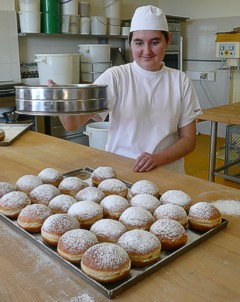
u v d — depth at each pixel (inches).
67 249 28.5
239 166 137.6
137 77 60.6
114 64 167.3
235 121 96.4
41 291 25.8
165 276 27.6
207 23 185.3
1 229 34.7
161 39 57.0
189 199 38.0
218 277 27.5
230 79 181.2
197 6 187.9
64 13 144.3
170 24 174.9
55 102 36.4
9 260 29.6
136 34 57.1
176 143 60.4
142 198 37.2
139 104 60.5
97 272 25.9
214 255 30.4
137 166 50.9
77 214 33.9
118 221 33.3
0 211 36.4
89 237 29.4
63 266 28.5
